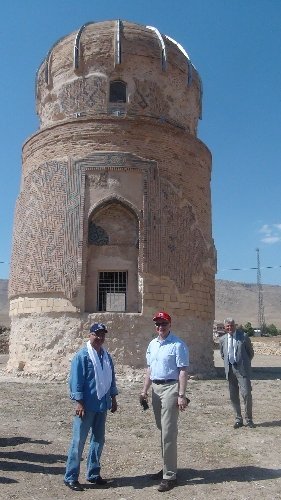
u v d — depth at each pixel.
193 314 19.86
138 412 12.41
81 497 6.66
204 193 21.98
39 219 19.73
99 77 20.94
